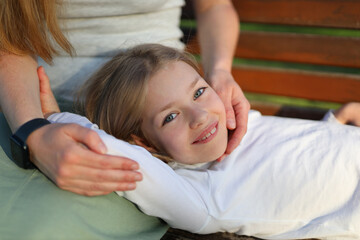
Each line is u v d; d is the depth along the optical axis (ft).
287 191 3.92
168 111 4.01
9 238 3.01
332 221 3.86
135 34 5.33
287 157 4.10
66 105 5.25
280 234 3.94
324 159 4.06
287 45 6.52
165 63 4.24
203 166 4.23
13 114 3.70
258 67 6.81
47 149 3.13
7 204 3.19
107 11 5.08
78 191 3.26
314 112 6.54
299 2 6.24
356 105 5.22
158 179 3.45
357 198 3.90
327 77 6.42
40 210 3.14
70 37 5.15
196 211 3.70
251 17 6.59
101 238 3.28
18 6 4.06
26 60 4.40
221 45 5.67
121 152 3.31
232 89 4.56
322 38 6.29
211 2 6.30
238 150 4.26
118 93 4.30
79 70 5.26
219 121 4.07
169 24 5.71
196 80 4.15
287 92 6.73
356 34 11.48
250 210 3.89
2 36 4.17
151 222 3.83
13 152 3.41
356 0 5.92
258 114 4.86
